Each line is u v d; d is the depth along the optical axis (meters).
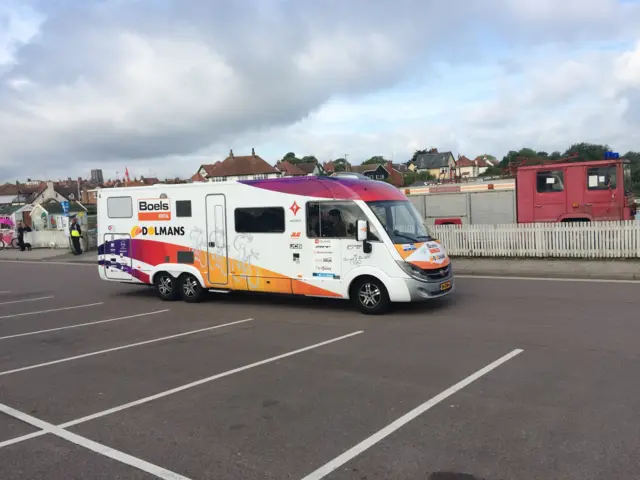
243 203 11.14
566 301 10.28
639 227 15.02
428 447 4.33
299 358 7.18
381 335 8.27
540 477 3.78
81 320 10.67
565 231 16.02
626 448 4.15
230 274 11.42
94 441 4.77
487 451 4.21
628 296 10.52
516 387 5.64
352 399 5.52
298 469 4.07
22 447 4.71
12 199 104.06
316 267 10.36
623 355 6.59
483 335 7.94
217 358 7.38
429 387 5.78
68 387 6.39
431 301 10.95
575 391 5.43
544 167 16.91
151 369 6.99
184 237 11.96
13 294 14.83
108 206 13.02
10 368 7.35
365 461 4.14
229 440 4.65
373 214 9.78
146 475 4.09
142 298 13.17
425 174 82.38
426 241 10.17
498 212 18.31
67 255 27.05
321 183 10.33
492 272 14.61
